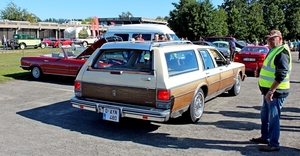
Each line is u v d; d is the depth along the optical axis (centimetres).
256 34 4309
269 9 5047
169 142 481
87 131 531
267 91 443
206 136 511
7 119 597
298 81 1166
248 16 4325
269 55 439
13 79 1104
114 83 511
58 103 741
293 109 703
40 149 445
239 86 866
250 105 738
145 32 1370
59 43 4209
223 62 753
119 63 535
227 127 561
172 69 507
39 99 784
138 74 491
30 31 6169
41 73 1085
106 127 555
